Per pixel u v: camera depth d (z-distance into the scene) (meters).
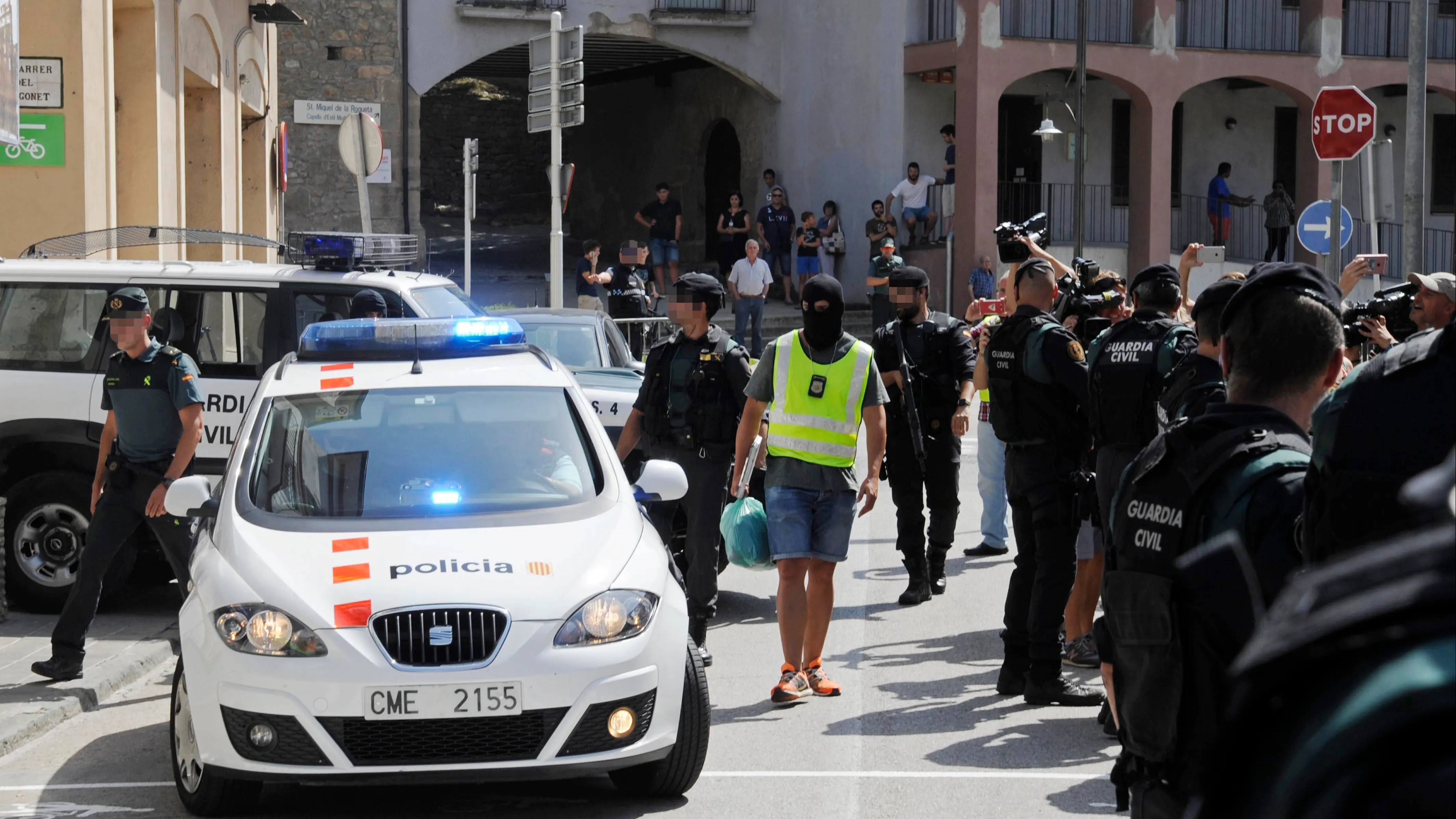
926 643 11.30
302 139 36.91
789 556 9.48
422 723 6.77
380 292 12.98
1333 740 1.42
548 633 6.95
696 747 7.54
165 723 9.39
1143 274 8.94
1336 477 3.37
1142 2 39.81
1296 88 41.09
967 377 12.52
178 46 21.81
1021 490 9.35
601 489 8.23
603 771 7.07
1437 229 44.94
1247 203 41.16
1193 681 3.24
